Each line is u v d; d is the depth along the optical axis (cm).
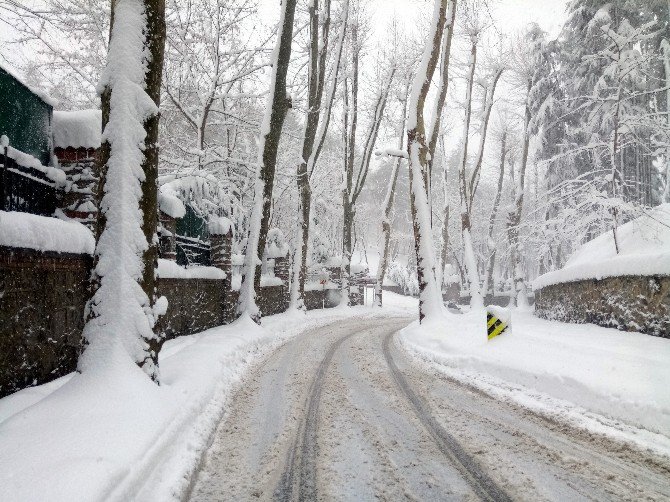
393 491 303
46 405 380
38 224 498
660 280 787
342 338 1170
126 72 477
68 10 1199
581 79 2297
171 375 557
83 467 270
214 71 1375
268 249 1864
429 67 1357
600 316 992
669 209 1018
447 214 3212
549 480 319
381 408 505
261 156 1270
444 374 699
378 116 2608
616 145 1188
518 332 935
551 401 511
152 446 331
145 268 478
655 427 402
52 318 529
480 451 374
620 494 298
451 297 4509
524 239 1611
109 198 468
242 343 882
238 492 302
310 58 1844
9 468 268
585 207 1259
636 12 2181
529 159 3188
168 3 1278
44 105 720
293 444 392
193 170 1100
